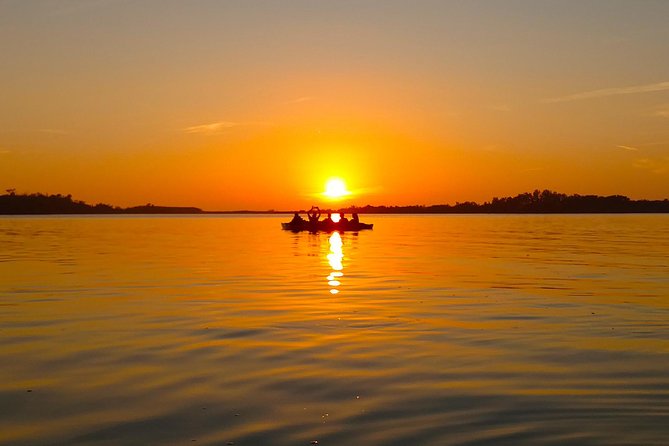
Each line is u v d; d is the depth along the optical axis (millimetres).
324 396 10008
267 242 52406
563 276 26016
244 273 27328
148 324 15516
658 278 25094
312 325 15461
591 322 15836
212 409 9414
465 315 16859
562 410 9312
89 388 10383
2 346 13141
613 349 12977
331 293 21062
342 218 81562
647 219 138750
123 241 53625
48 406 9539
